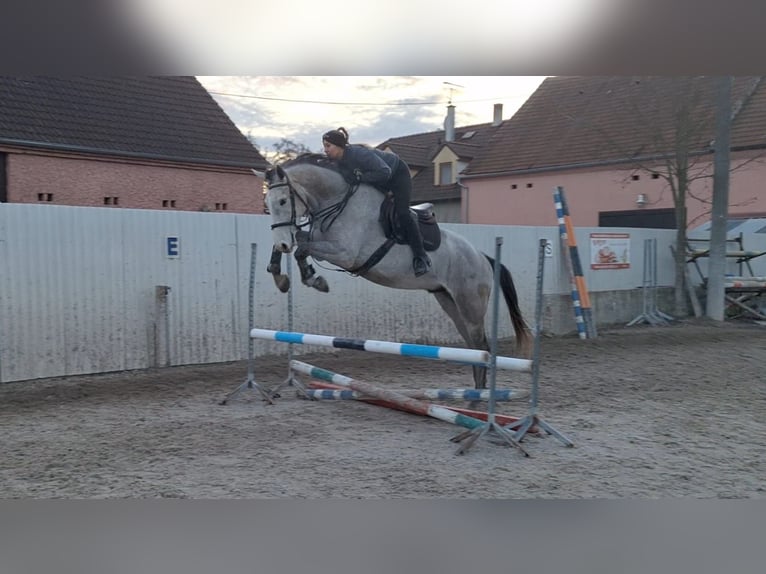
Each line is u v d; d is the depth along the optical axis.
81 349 8.70
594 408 7.27
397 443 5.87
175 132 18.58
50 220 8.44
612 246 14.98
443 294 7.09
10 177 15.28
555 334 13.60
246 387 7.53
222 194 18.89
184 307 9.52
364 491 4.68
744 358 10.65
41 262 8.38
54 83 17.52
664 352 11.28
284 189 5.88
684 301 16.08
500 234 12.88
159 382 8.51
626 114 22.48
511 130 26.22
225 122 20.00
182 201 18.12
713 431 6.29
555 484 4.84
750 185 18.53
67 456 5.43
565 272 13.88
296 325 10.53
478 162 25.88
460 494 4.64
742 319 15.92
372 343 6.15
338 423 6.57
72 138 16.39
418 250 6.30
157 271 9.30
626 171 21.02
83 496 4.56
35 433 6.14
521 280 13.15
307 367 7.42
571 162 22.53
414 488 4.75
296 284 10.52
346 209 6.06
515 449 5.63
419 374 9.39
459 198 29.52
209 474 5.00
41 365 8.39
